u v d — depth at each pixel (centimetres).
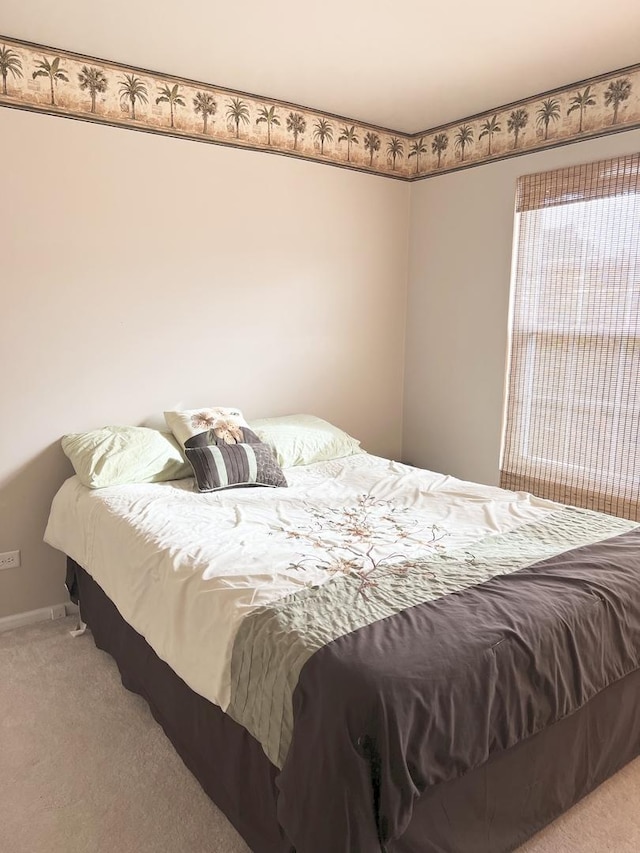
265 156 329
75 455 270
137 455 271
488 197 345
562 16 233
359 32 248
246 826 158
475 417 366
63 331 281
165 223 302
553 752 165
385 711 125
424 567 186
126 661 224
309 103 331
